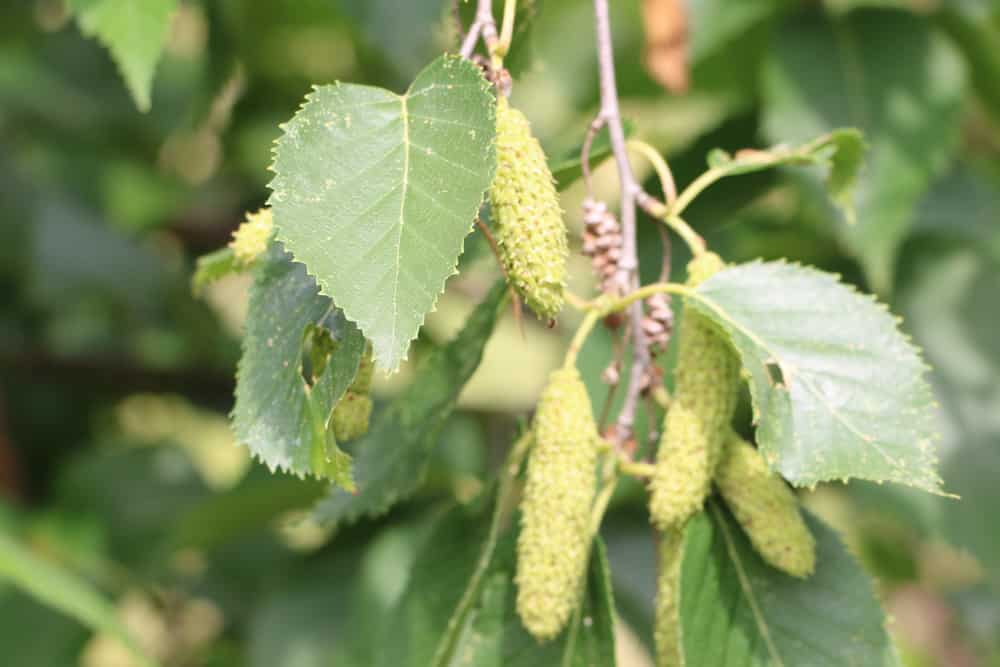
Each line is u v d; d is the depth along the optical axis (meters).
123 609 0.79
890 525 0.81
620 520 0.67
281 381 0.51
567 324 0.66
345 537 0.69
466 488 0.69
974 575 0.80
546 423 0.53
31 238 0.81
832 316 0.53
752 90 0.68
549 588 0.53
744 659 0.54
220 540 0.70
